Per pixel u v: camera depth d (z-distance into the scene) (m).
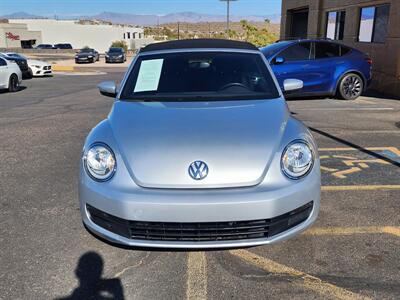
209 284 2.95
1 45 72.12
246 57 4.48
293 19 23.28
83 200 3.15
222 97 3.96
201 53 4.51
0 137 7.33
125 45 78.06
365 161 5.66
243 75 4.24
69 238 3.59
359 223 3.82
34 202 4.36
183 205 2.81
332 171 5.25
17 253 3.36
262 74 4.28
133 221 2.90
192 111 3.60
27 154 6.19
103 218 3.05
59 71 28.08
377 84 13.35
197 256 3.31
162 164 2.96
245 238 2.93
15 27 74.94
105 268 3.15
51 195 4.54
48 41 85.69
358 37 15.33
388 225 3.78
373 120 8.42
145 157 3.02
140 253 3.36
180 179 2.90
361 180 4.92
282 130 3.27
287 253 3.33
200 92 4.05
